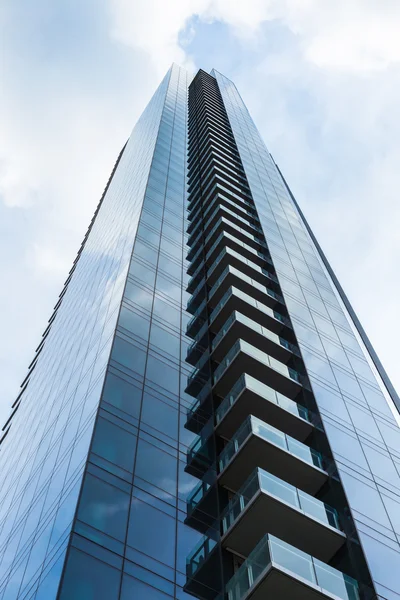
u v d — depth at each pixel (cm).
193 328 3481
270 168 7225
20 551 2403
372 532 2350
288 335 3588
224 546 2300
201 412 2902
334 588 1984
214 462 2656
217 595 2098
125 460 2369
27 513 2634
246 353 3020
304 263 4806
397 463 2928
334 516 2389
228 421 2795
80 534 1988
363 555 2211
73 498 2156
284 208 5953
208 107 8425
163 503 2311
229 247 4331
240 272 3891
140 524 2167
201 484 2508
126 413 2586
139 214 4425
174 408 2809
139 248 3928
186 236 4584
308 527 2258
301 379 3195
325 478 2566
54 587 1834
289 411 2816
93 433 2384
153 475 2397
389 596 2086
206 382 3111
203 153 6494
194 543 2238
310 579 1941
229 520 2331
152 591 1973
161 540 2164
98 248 5322
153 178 5247
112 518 2112
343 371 3494
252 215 5272
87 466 2236
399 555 2317
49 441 3011
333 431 2847
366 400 3347
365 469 2711
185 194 5403
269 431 2555
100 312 3625
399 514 2550
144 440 2522
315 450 2742
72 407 2939
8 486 3384
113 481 2248
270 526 2250
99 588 1869
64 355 4006
